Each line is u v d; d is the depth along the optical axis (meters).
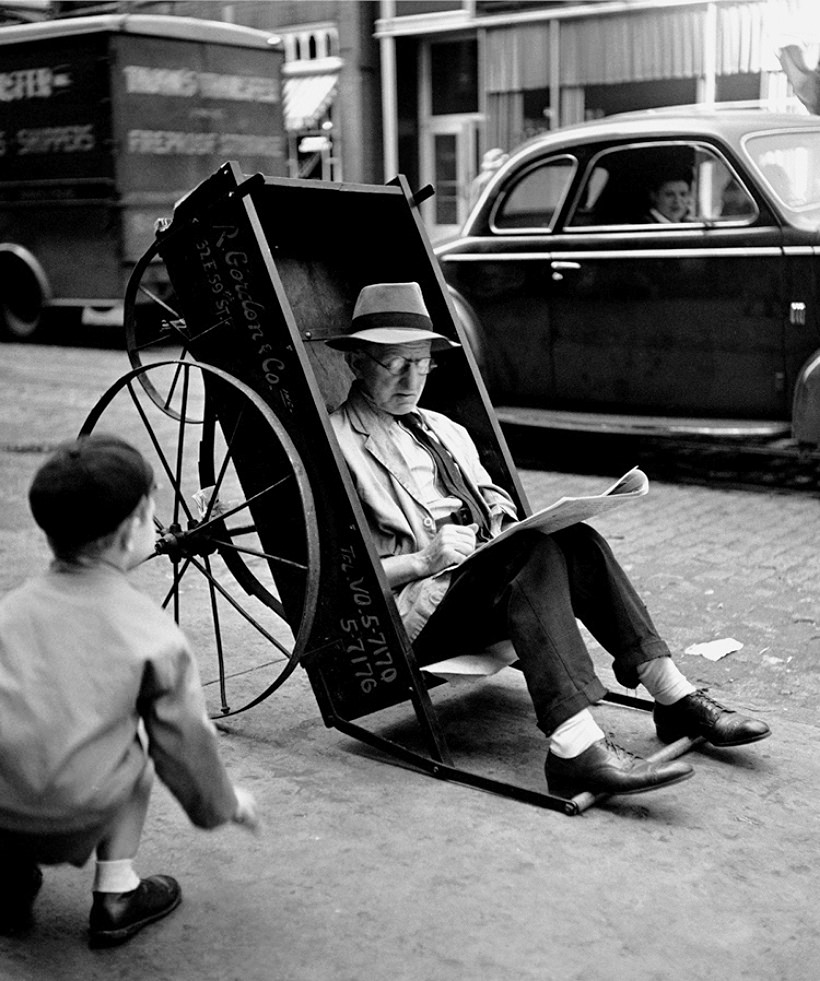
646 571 5.29
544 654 3.00
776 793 3.14
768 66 13.39
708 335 6.61
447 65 17.23
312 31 17.64
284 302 3.29
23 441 8.12
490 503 3.63
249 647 4.28
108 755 2.25
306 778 3.24
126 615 2.26
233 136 13.62
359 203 3.79
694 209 6.67
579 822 2.98
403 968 2.40
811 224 6.28
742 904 2.62
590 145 6.93
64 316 14.05
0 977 2.38
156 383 10.66
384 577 3.27
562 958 2.43
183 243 3.46
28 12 15.81
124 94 12.44
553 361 7.19
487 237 7.32
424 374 3.47
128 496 2.29
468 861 2.80
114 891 2.49
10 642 2.26
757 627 4.59
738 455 7.70
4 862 2.38
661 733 3.45
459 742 3.49
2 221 13.59
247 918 2.59
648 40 14.46
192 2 17.53
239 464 3.52
